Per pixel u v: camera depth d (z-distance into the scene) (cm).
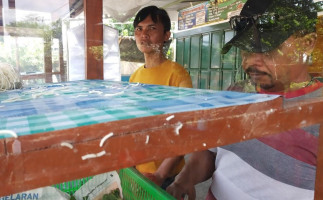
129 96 59
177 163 117
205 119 35
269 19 82
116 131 29
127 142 30
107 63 220
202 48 305
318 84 71
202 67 303
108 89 80
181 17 340
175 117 33
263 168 96
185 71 151
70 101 53
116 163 29
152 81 146
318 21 80
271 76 78
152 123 32
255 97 47
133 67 250
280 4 82
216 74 277
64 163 27
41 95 67
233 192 102
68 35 169
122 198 91
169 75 145
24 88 93
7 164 24
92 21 133
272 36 80
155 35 149
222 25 274
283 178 90
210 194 118
